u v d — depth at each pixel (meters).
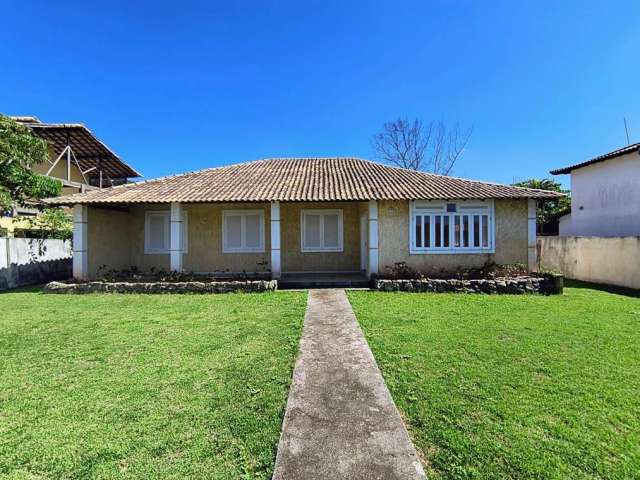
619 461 3.14
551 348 6.13
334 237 16.33
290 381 4.85
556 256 17.48
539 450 3.30
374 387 4.64
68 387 4.73
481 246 13.56
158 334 7.17
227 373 5.14
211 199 12.77
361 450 3.30
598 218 19.20
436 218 13.59
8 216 17.16
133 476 3.01
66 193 23.44
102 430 3.70
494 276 12.55
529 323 7.82
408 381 4.81
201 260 16.14
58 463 3.19
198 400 4.33
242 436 3.57
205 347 6.32
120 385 4.78
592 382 4.76
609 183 18.58
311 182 14.97
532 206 13.43
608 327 7.50
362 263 15.96
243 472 3.05
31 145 16.48
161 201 12.82
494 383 4.73
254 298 10.98
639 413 3.96
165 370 5.28
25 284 14.41
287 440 3.48
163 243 16.36
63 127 20.19
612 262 14.11
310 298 10.87
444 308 9.39
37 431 3.70
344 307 9.55
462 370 5.17
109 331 7.41
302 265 16.27
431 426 3.71
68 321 8.30
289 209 16.30
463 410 4.03
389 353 5.92
